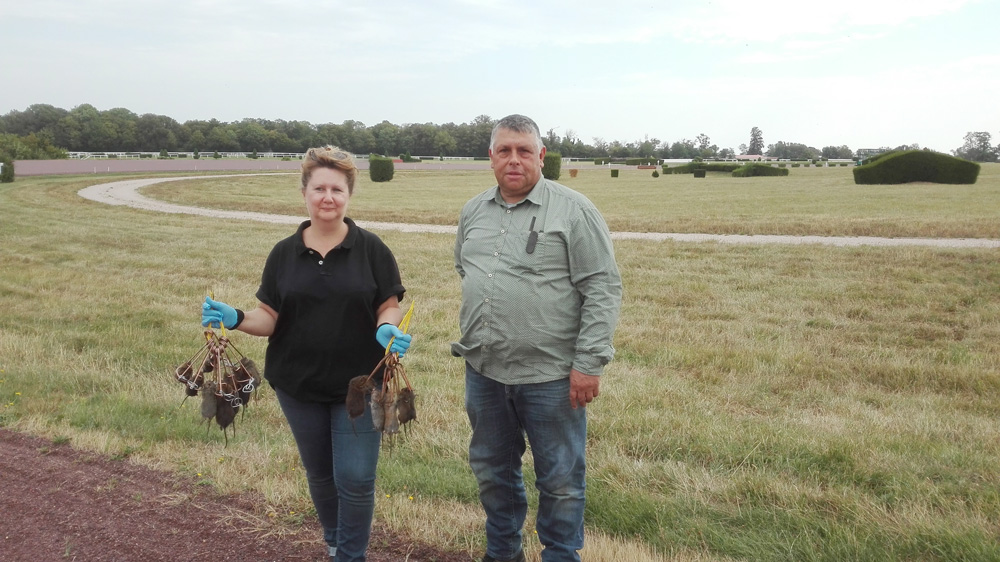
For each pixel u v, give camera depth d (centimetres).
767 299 1135
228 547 363
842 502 420
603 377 730
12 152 7244
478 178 6669
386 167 5888
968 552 358
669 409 616
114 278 1335
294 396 324
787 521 399
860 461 489
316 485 342
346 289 318
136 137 11938
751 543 375
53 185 4306
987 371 743
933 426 588
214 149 12394
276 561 351
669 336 916
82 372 702
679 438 534
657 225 2147
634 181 6138
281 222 2488
